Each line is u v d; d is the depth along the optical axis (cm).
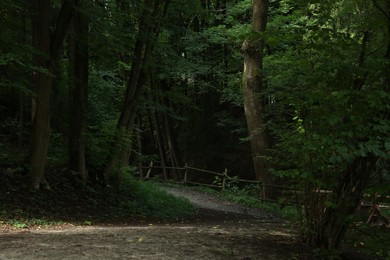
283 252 605
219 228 880
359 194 600
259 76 1571
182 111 2645
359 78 590
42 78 994
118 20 1182
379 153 507
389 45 590
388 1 577
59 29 1024
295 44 729
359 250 712
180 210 1302
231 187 1973
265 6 1558
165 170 2380
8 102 1689
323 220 640
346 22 783
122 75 1981
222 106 2497
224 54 2211
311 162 610
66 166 1212
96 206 1099
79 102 1184
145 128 3019
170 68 1587
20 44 916
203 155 2427
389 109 548
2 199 884
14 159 1077
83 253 506
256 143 1612
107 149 1246
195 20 2395
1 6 960
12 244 556
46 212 913
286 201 745
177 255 523
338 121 540
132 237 646
